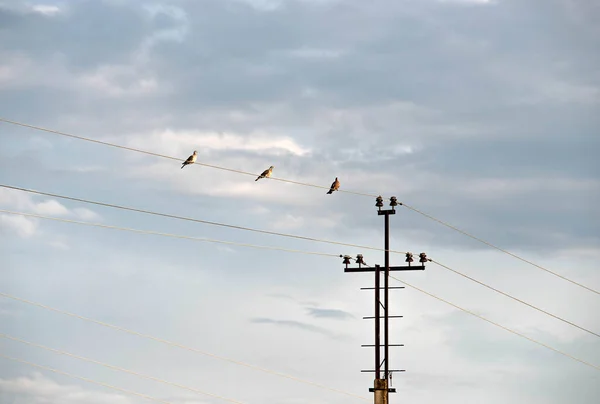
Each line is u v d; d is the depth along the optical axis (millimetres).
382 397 60594
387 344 61406
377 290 62094
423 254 62156
